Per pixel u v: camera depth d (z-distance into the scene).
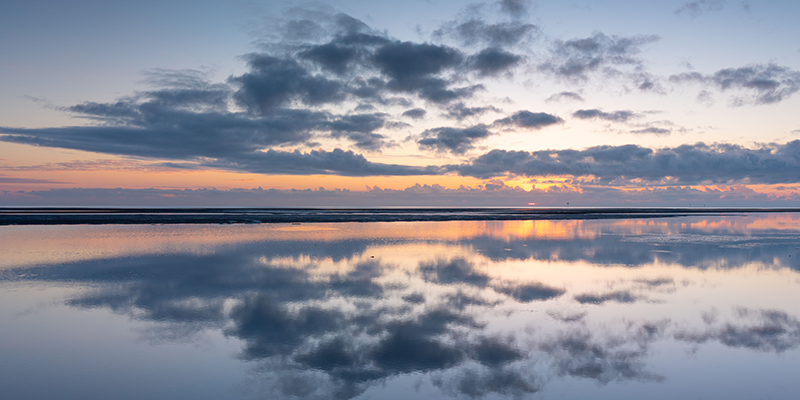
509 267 18.20
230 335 9.21
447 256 21.42
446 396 6.46
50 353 8.16
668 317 10.73
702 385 6.91
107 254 21.47
